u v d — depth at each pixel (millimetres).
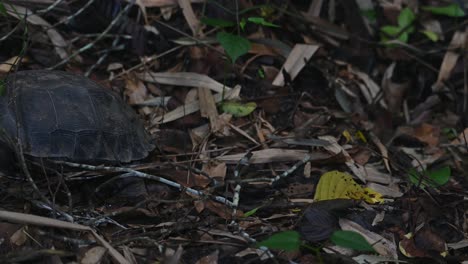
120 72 4332
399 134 4379
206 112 4109
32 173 3207
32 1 4340
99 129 3295
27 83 3281
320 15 5027
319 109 4367
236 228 3045
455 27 5078
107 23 4438
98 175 3268
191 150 3842
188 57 4469
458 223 3412
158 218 3174
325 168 3842
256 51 4598
